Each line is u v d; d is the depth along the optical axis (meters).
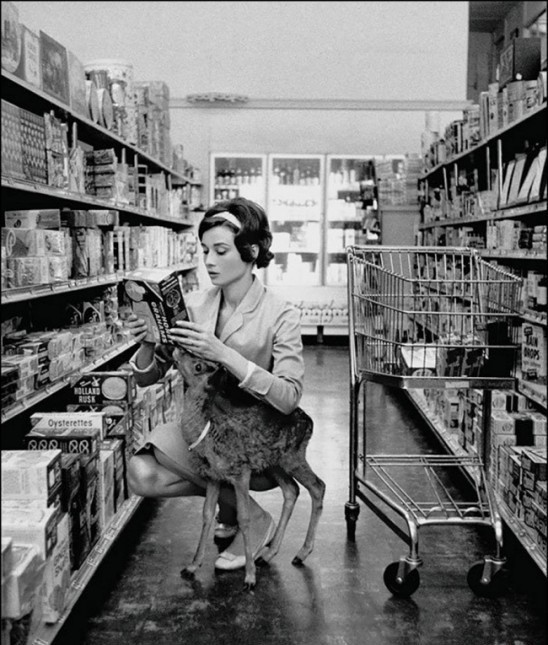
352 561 3.11
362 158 10.13
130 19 9.93
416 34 10.11
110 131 4.11
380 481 4.17
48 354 2.82
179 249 6.73
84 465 2.61
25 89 3.02
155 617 2.61
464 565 3.08
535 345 3.66
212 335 2.52
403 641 2.47
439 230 6.92
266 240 2.75
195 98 10.09
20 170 2.72
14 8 2.65
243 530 2.77
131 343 4.24
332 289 10.01
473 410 4.01
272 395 2.57
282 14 10.12
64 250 3.12
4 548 1.70
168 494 2.95
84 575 2.53
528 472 2.99
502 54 4.67
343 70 10.16
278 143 10.32
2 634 1.73
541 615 2.66
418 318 3.42
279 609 2.68
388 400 6.46
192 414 2.63
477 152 5.41
